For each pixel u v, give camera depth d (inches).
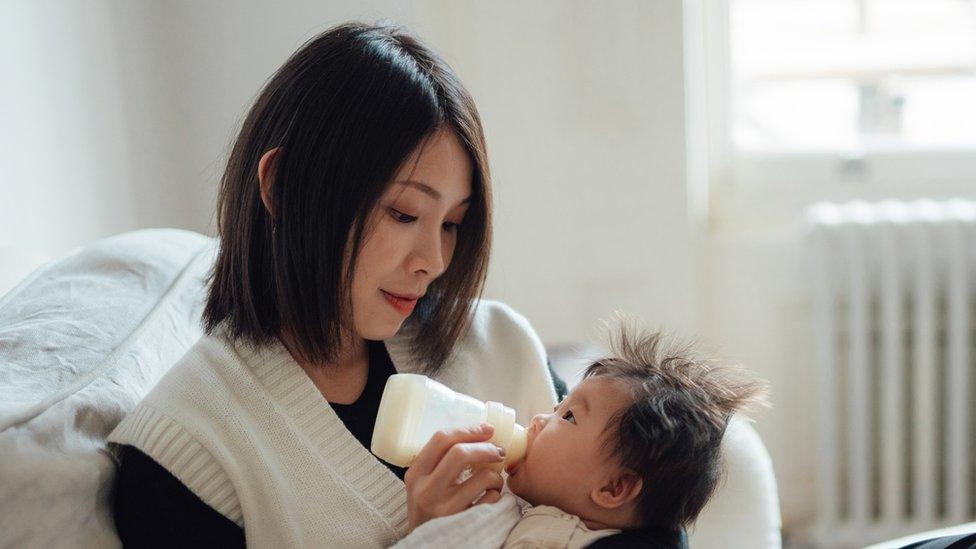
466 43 89.0
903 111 93.9
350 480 40.0
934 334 87.7
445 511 36.9
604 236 91.8
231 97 86.6
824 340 88.0
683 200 90.3
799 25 94.0
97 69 73.6
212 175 87.6
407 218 39.2
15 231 62.3
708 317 96.4
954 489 89.0
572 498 40.1
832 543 90.7
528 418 48.3
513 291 93.5
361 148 37.8
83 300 44.6
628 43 87.7
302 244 38.9
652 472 39.3
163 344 45.0
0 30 61.3
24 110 63.7
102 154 74.2
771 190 96.5
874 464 95.2
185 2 85.1
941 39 91.9
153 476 37.6
